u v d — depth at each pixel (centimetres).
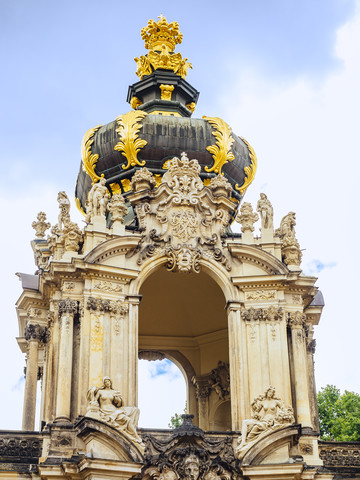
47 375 4088
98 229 4012
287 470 3575
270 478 3588
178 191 4119
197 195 4128
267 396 3741
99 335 3803
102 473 3450
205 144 4622
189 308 4728
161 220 4078
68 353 3762
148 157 4588
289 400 3825
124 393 3759
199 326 4816
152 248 4006
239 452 3653
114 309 3869
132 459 3488
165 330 4844
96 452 3484
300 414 3853
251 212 4178
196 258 4028
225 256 4062
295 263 4147
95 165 4666
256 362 3894
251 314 3969
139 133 4597
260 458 3619
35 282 4362
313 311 4372
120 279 3928
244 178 4791
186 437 3644
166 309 4725
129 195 4175
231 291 4006
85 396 3694
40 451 3684
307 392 3909
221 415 4688
